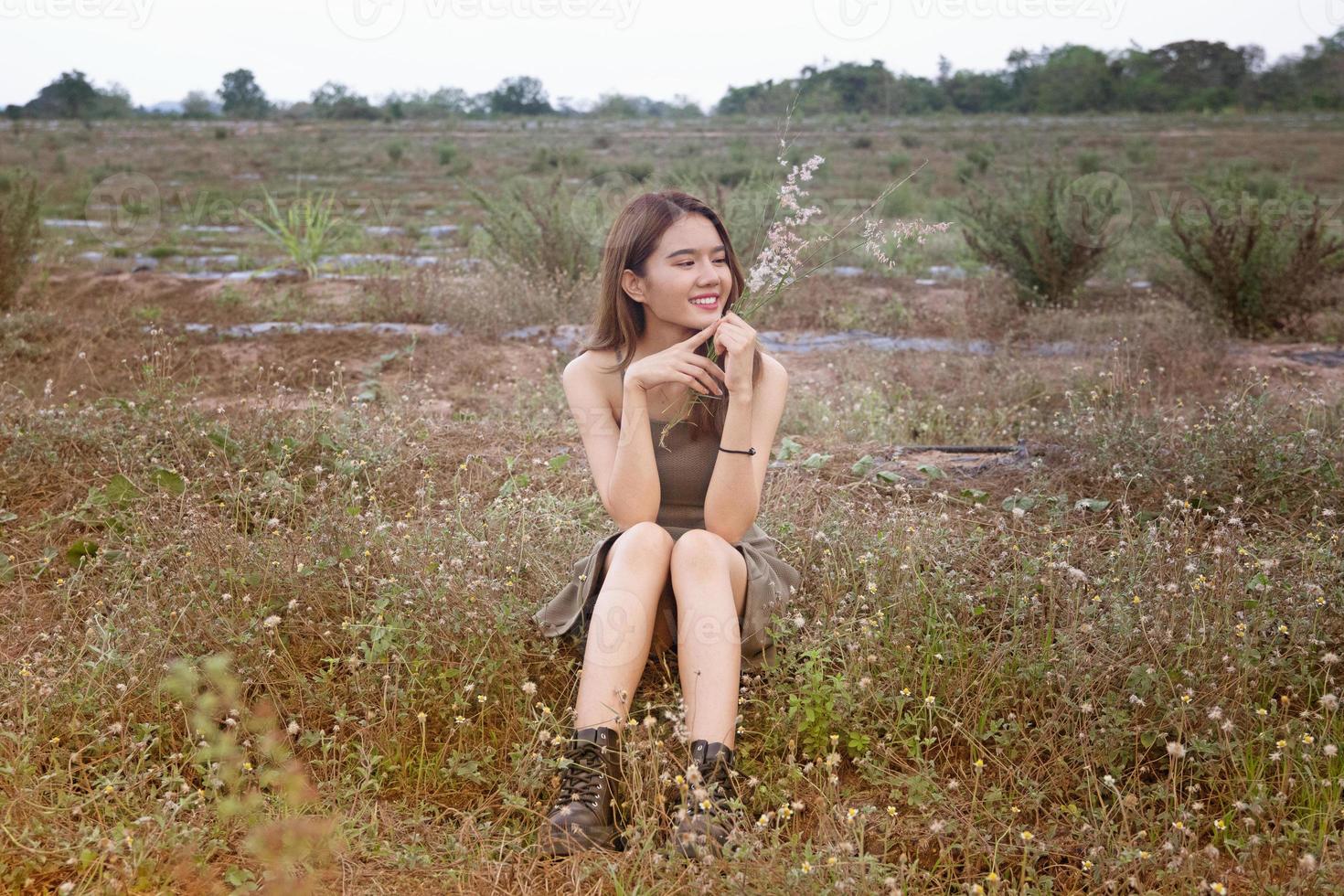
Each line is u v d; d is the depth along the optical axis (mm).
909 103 50188
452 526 3209
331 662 2533
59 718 2287
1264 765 2152
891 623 2693
